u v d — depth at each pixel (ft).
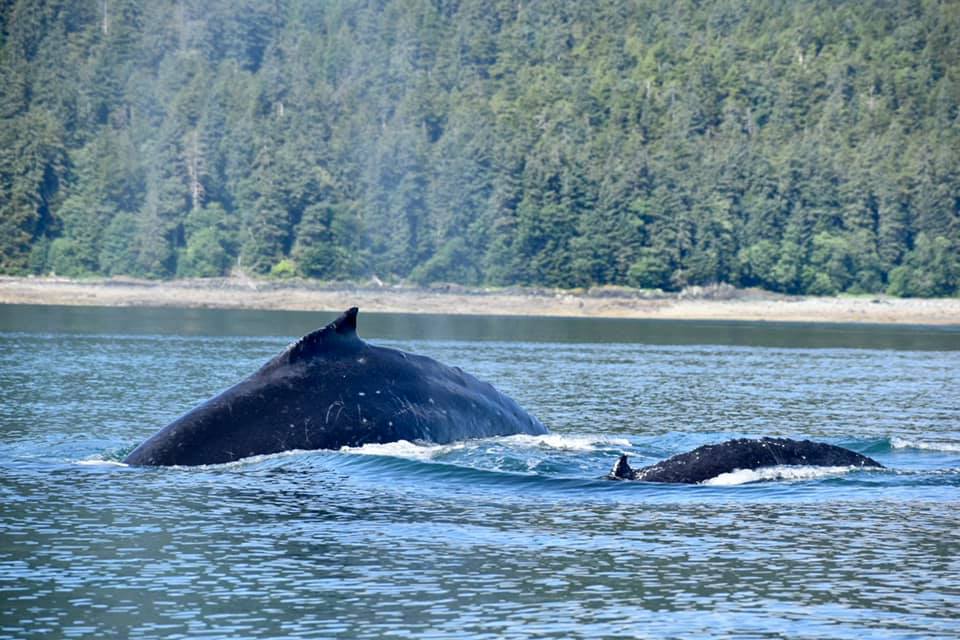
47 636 155.74
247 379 274.36
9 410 406.41
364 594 174.19
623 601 172.55
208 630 158.81
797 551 200.34
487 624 161.99
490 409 299.17
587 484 251.19
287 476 251.19
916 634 159.74
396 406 276.82
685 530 213.87
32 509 222.89
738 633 159.63
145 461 262.06
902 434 398.62
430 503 232.73
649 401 506.07
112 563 188.55
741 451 262.47
